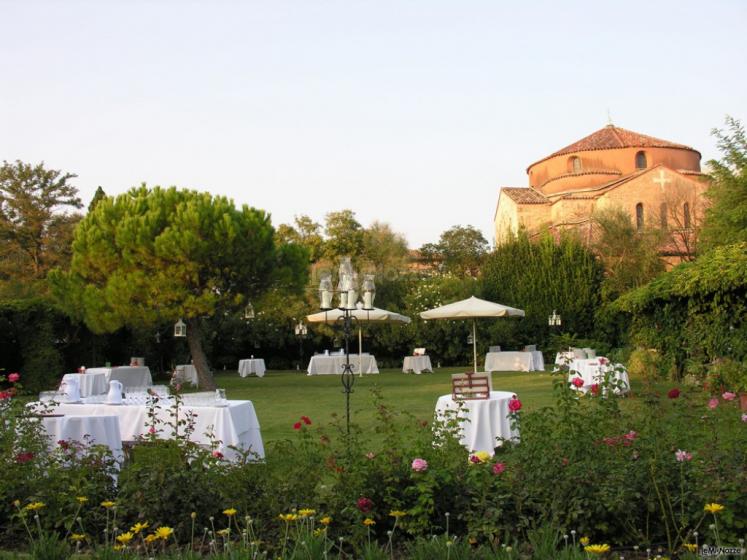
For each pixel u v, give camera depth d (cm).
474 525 447
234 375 2684
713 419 514
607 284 2912
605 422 538
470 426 850
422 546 400
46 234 4100
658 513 449
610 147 4456
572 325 2947
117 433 752
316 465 510
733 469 450
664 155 4438
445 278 3075
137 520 493
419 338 2855
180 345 2647
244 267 1812
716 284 1402
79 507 478
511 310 1803
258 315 2878
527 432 544
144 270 1725
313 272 3269
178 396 678
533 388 1723
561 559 374
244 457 541
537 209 4447
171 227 1716
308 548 390
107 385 1803
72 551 452
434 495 471
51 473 520
